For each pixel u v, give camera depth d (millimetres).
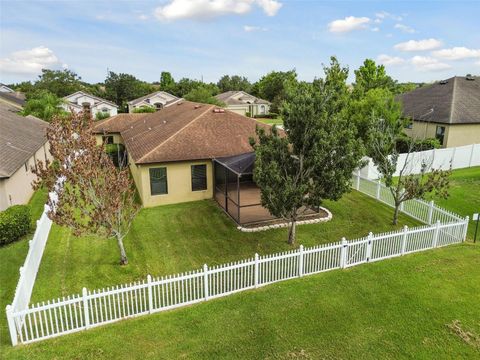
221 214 18578
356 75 44094
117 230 13016
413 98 38406
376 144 18297
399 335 9531
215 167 20719
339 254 12914
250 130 23609
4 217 14672
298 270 12336
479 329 9766
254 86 103938
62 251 14367
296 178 13508
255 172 13195
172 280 10461
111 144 32375
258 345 9141
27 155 21453
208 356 8781
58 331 9359
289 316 10250
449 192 21531
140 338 9352
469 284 11883
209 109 24984
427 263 13273
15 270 12797
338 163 13383
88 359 8625
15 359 8523
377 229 16812
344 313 10391
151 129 27734
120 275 12680
